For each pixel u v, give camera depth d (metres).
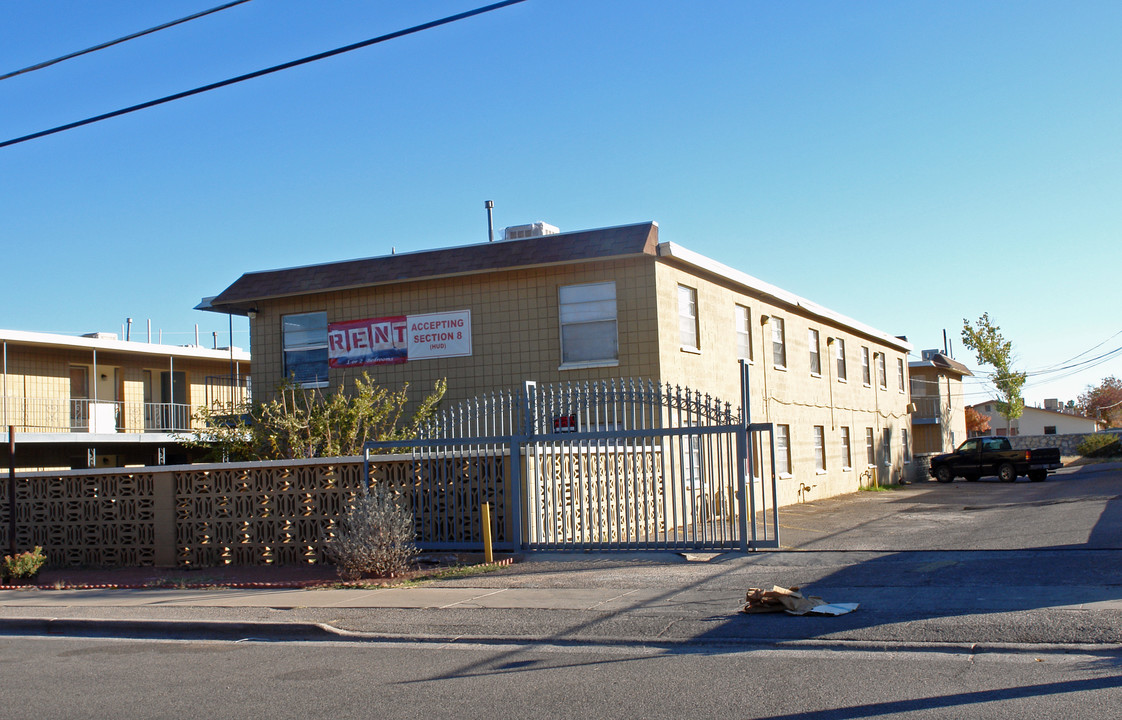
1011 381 53.84
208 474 17.22
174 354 35.34
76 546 18.08
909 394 43.59
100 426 33.88
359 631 10.63
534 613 10.98
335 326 23.27
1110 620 8.94
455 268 21.67
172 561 17.17
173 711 7.45
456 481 16.27
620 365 20.56
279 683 8.33
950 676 7.59
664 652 9.09
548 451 16.08
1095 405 85.38
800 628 9.55
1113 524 16.14
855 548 14.62
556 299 21.27
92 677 8.86
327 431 19.55
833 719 6.52
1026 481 37.53
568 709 7.07
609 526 15.08
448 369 22.11
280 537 16.73
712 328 22.86
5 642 11.20
